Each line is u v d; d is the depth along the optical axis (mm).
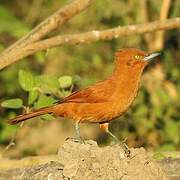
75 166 8734
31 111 11055
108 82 9961
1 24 15273
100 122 10086
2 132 14406
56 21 11656
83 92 9859
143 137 14688
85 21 16250
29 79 11344
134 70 10086
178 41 16734
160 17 15000
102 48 16469
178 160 10586
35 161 12258
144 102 15312
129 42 16203
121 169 8773
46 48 11766
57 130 16219
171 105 15297
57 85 11398
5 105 11180
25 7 18000
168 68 16078
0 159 12305
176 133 14539
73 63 16328
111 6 15930
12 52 11766
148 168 8828
